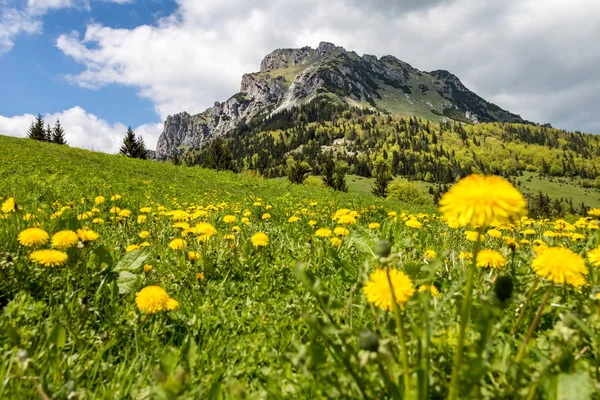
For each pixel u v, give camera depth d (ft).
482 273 9.14
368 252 9.59
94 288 9.07
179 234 15.49
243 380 6.17
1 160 55.36
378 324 5.19
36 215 14.19
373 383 4.56
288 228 19.13
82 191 31.53
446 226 21.67
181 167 120.98
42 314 7.71
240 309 9.41
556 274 4.80
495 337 5.87
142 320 7.64
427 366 4.04
